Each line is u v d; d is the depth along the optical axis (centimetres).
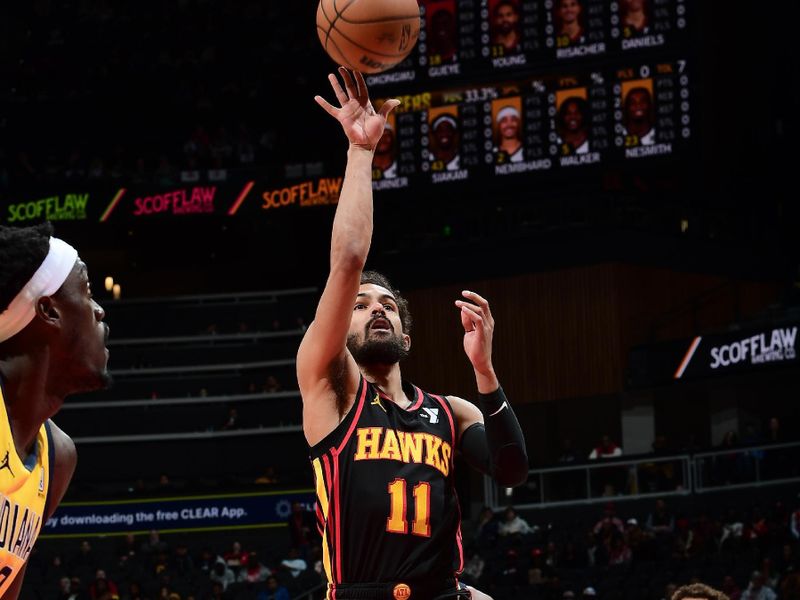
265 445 2769
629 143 2356
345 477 404
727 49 2439
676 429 2614
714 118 2350
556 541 2131
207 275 3291
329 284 405
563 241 2633
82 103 3203
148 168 3114
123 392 2889
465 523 2445
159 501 2547
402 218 2798
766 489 2114
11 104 3203
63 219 2922
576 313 2609
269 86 3177
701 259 2688
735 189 2686
